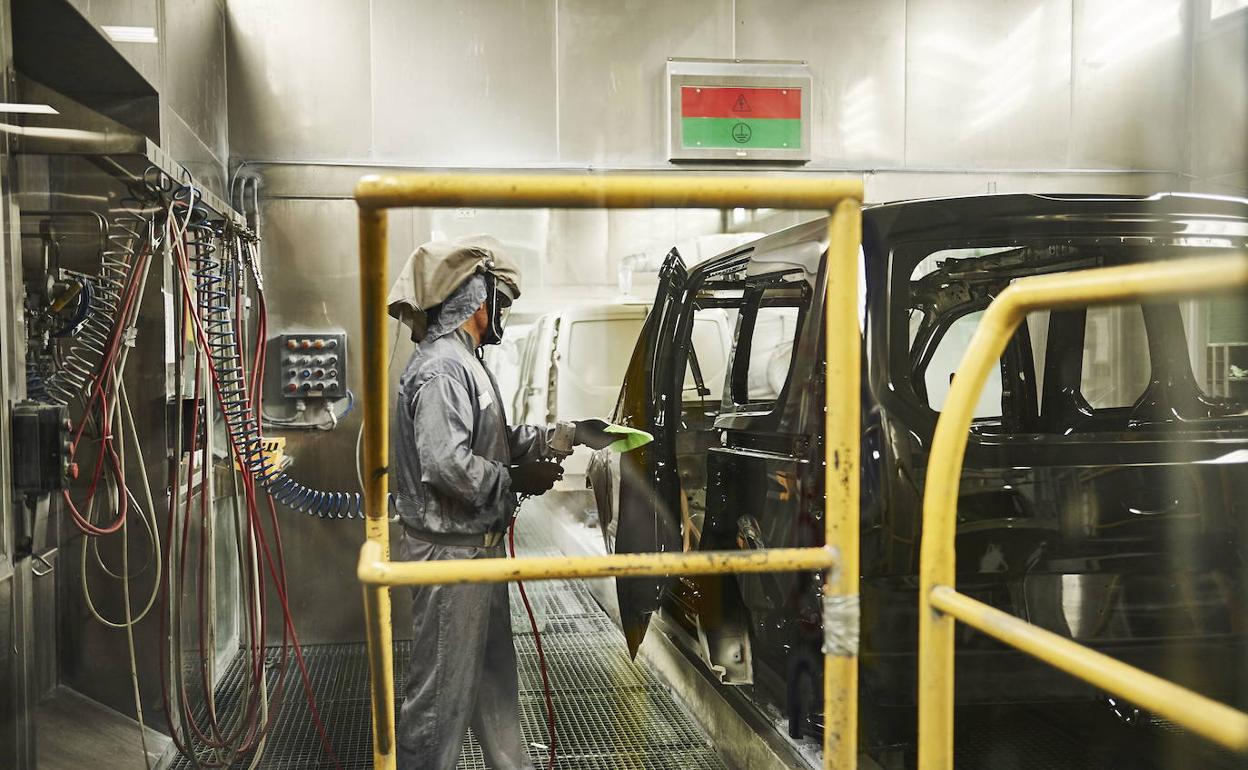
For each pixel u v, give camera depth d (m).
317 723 3.38
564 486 4.95
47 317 2.54
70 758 2.69
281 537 4.60
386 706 1.50
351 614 4.66
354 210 4.67
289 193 4.63
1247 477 2.12
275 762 3.13
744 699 2.76
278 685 3.70
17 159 2.33
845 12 4.99
